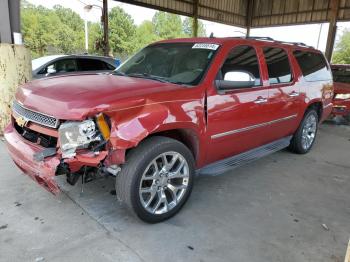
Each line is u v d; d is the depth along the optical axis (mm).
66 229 2668
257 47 3734
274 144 4398
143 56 3803
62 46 40938
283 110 4121
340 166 4617
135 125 2443
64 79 3117
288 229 2844
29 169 2605
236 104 3277
